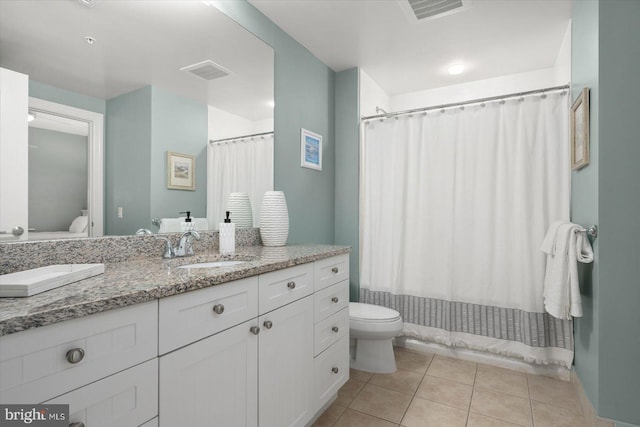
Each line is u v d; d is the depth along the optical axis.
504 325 2.33
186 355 0.95
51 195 1.18
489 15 2.10
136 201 1.47
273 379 1.31
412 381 2.16
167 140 1.60
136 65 1.47
